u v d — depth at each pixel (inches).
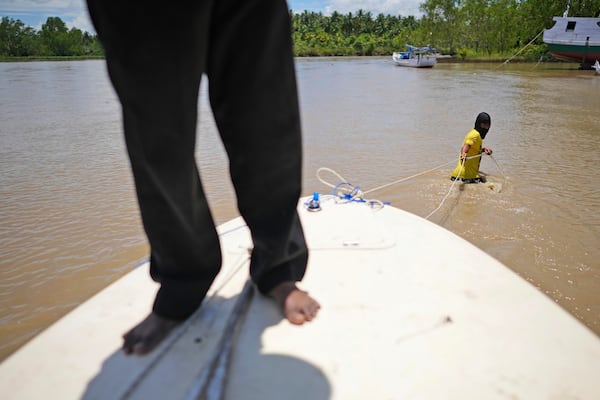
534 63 1561.3
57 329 60.0
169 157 46.8
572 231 174.6
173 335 56.8
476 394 48.6
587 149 307.0
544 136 351.9
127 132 46.3
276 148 54.2
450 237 88.1
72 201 209.0
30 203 206.8
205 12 43.0
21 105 549.6
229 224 97.8
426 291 67.9
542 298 66.1
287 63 52.1
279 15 49.3
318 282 70.6
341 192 124.7
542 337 57.4
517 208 199.5
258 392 48.9
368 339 57.1
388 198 215.5
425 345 55.9
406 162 277.4
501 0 1761.8
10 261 152.6
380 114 467.8
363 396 48.4
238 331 58.4
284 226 58.9
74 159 287.1
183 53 42.9
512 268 148.0
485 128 235.0
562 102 555.8
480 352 54.7
